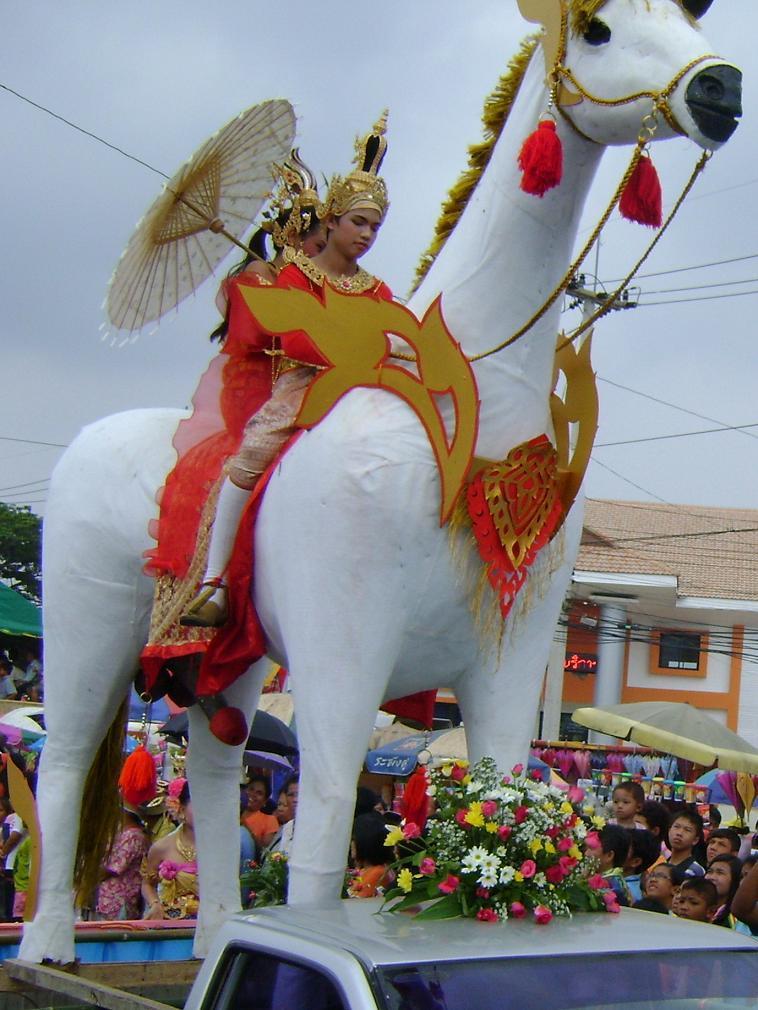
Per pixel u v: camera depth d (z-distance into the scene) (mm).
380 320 3734
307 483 3721
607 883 3553
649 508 29953
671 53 3480
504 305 3775
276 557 3832
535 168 3543
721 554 28047
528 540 3807
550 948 2914
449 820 3412
